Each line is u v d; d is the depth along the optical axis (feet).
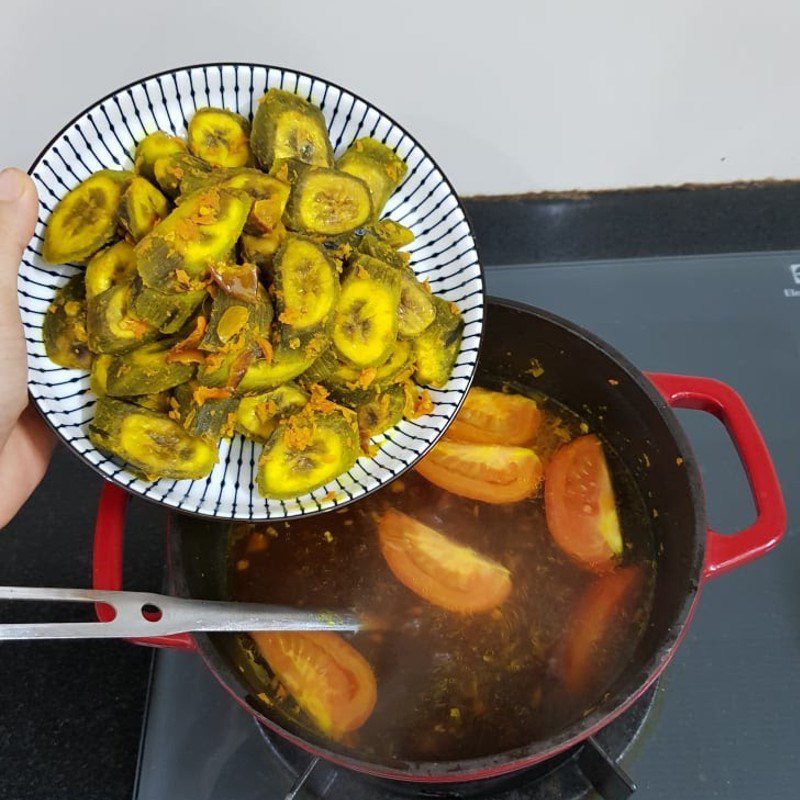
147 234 1.18
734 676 1.49
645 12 1.60
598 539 1.51
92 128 1.23
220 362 1.18
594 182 1.98
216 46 1.65
